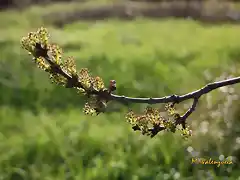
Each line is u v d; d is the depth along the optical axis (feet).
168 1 108.68
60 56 5.74
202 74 34.27
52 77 5.83
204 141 20.36
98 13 106.83
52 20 96.94
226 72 30.37
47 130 24.39
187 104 24.41
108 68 38.63
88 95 5.92
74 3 125.08
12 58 41.37
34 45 5.61
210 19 93.04
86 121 26.14
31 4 125.29
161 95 31.50
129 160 20.63
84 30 74.49
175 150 20.44
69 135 23.93
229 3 101.65
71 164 20.62
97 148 22.45
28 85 33.35
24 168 21.36
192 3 102.58
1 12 112.37
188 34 66.18
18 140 23.85
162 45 53.42
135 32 70.85
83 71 5.93
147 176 19.30
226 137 20.39
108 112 28.40
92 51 48.67
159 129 6.35
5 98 31.78
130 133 22.86
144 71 37.42
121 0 120.57
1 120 27.50
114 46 53.36
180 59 43.32
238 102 22.20
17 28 81.82
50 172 20.89
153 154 20.79
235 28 71.26
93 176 19.63
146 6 110.32
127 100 6.14
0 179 20.42
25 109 30.40
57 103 31.09
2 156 22.21
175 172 19.49
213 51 45.68
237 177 18.31
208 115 22.08
